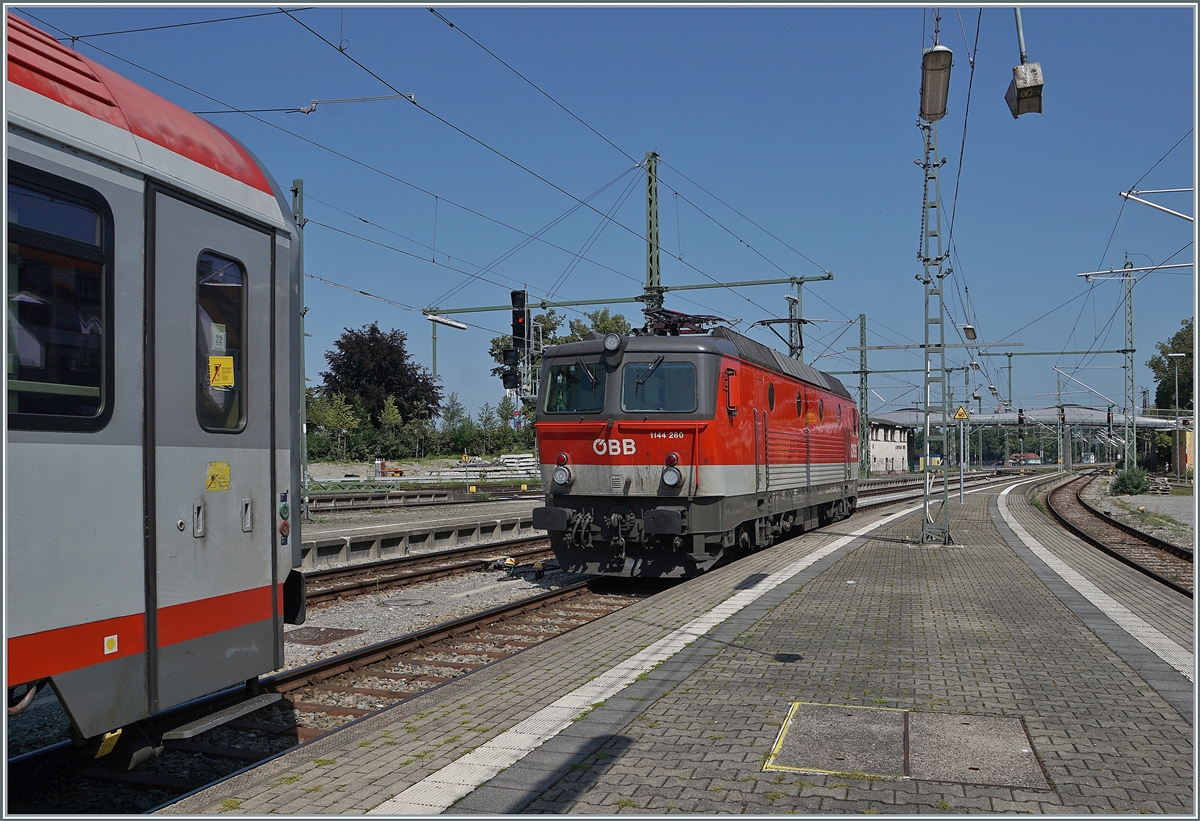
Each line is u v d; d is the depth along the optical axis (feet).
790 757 17.20
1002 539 62.13
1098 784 15.80
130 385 15.03
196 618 16.33
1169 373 281.13
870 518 84.69
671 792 15.49
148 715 15.16
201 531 16.49
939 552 53.42
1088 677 23.13
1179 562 57.11
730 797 15.26
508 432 197.36
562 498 45.14
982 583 40.04
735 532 46.80
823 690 21.99
